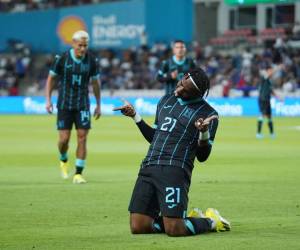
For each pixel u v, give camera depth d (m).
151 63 123.62
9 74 136.38
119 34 131.00
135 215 22.78
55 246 21.47
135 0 128.38
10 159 48.75
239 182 36.62
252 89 110.00
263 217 26.67
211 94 113.06
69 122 36.91
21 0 146.00
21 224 25.22
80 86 36.38
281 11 124.94
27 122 91.31
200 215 23.58
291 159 48.69
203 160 22.73
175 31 125.50
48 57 136.25
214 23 134.00
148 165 22.58
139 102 110.31
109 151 54.59
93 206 29.12
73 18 135.12
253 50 121.19
